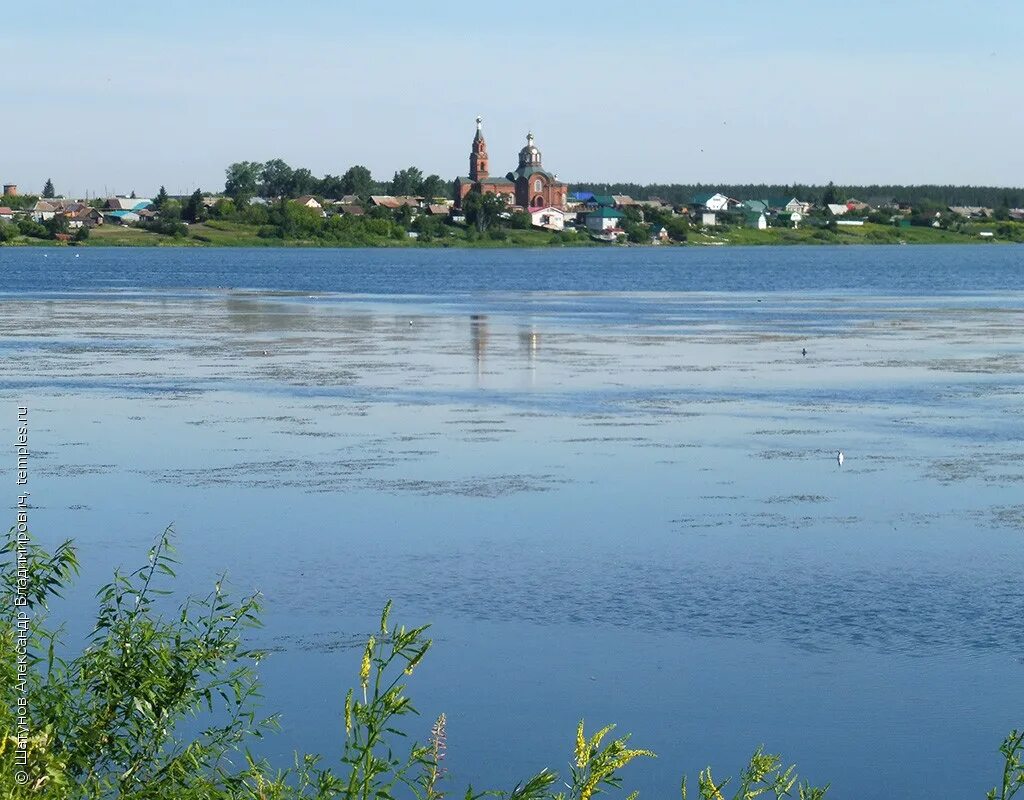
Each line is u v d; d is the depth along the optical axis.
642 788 15.17
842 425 37.62
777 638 19.67
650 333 69.00
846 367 52.38
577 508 27.31
